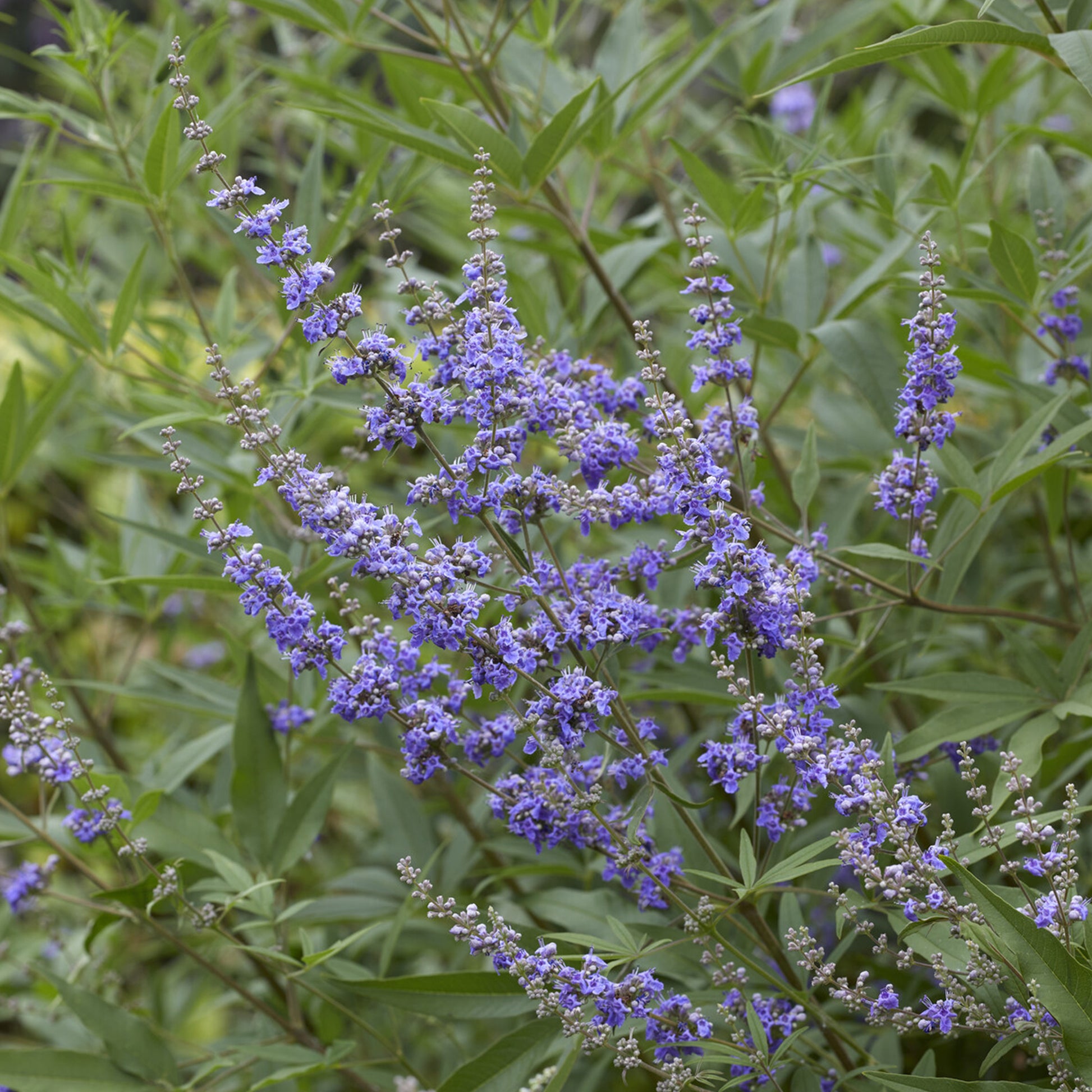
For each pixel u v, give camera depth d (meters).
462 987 1.41
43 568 1.75
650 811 1.48
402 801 1.59
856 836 1.36
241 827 1.51
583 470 1.40
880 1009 1.37
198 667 1.93
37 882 1.51
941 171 1.54
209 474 1.57
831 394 1.67
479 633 1.35
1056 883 1.33
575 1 1.66
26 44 2.99
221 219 1.60
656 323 2.02
